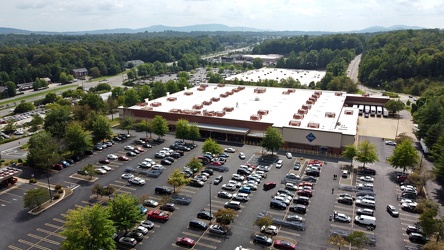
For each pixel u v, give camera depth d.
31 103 166.12
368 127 124.31
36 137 90.62
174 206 67.88
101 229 50.88
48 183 78.19
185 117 114.75
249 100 136.50
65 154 95.75
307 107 121.00
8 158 95.88
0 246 56.66
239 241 57.28
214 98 135.88
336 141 95.50
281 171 84.56
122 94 167.00
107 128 103.44
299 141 99.56
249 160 92.00
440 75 190.50
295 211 65.88
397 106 137.88
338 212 65.69
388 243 56.59
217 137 110.25
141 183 77.38
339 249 53.16
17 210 67.81
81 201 70.88
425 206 63.56
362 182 78.44
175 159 92.38
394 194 73.12
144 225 60.84
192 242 56.12
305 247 55.47
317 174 81.50
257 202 69.69
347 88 180.75
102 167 85.81
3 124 136.88
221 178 79.56
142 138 109.19
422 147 101.19
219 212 59.56
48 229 61.44
